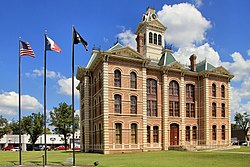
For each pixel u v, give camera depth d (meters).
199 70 55.78
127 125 42.97
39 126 85.94
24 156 41.28
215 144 52.94
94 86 49.06
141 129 44.22
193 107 53.78
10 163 27.84
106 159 29.92
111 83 42.56
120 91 43.16
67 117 79.19
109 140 41.09
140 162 25.59
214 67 56.06
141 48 51.91
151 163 24.56
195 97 54.09
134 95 44.38
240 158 28.47
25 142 102.69
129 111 43.50
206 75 53.62
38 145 104.00
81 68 51.53
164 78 49.72
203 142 52.41
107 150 40.59
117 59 43.59
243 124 99.06
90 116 50.47
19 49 28.25
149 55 59.22
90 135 49.94
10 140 104.38
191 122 52.66
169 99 50.38
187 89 53.66
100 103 44.16
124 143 42.28
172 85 51.22
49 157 36.91
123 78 43.78
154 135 47.75
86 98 50.69
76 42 25.14
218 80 55.69
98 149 44.50
